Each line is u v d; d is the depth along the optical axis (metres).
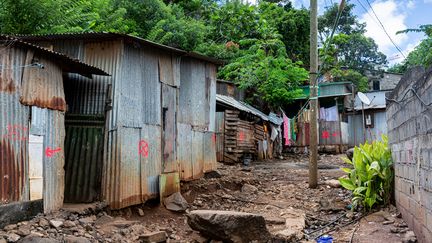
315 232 7.20
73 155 7.82
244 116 19.00
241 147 17.50
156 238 6.29
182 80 10.43
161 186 8.90
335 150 25.33
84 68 7.13
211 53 22.56
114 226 6.67
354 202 8.08
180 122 10.16
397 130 7.45
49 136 6.45
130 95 8.18
